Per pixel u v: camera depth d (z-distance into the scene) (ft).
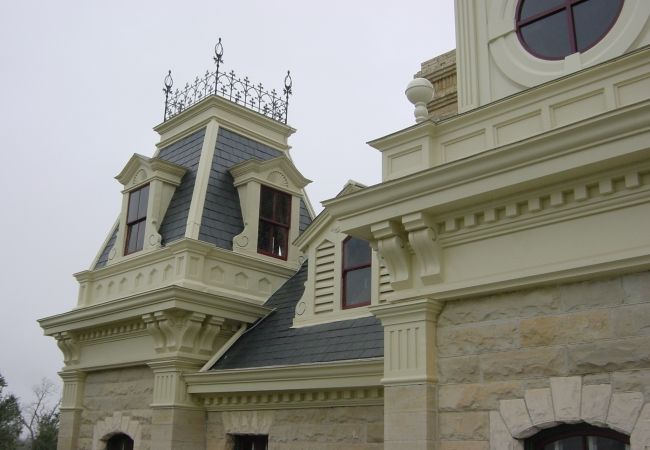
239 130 63.46
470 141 30.96
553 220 27.04
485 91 33.27
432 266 30.30
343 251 48.88
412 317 30.45
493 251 28.73
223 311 51.01
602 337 24.93
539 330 26.71
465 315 29.27
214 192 57.47
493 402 27.35
